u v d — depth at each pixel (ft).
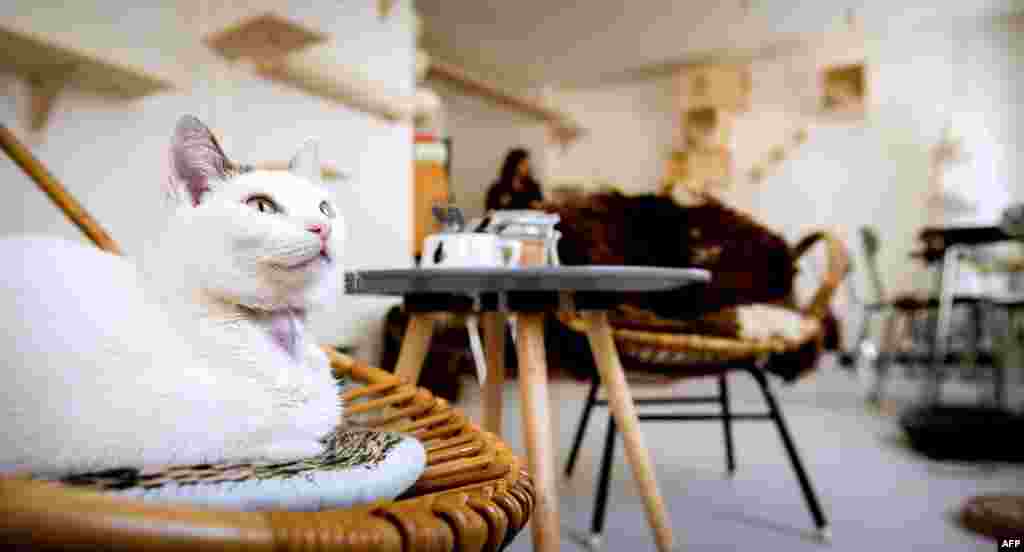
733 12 16.87
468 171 18.33
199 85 6.68
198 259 1.64
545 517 3.24
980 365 12.96
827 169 18.85
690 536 4.65
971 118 17.52
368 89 8.96
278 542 0.99
